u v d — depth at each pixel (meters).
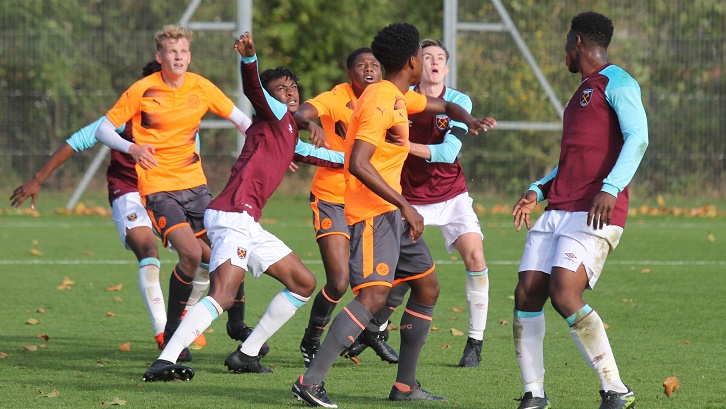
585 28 16.19
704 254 40.12
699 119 59.06
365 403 16.86
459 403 16.91
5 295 30.03
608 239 15.55
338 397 17.39
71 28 57.44
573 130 15.96
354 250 16.38
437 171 22.45
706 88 59.00
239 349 19.45
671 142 59.22
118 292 30.78
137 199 22.77
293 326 25.42
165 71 21.58
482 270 21.09
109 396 17.17
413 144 21.42
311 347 20.33
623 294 30.30
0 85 57.09
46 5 57.28
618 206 15.66
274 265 19.05
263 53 75.62
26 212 55.16
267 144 19.16
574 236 15.56
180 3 57.44
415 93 20.14
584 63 16.22
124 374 19.30
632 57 58.94
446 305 28.64
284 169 19.44
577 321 15.32
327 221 20.81
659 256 39.56
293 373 19.59
